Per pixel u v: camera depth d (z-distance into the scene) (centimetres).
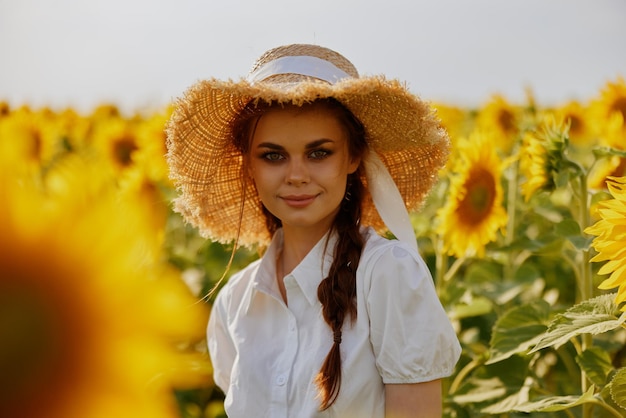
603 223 193
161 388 51
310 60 226
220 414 342
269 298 226
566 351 382
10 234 45
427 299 207
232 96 227
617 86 572
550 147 314
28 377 45
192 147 242
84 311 46
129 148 634
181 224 489
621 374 208
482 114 760
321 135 214
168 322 47
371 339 209
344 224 224
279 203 219
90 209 47
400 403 206
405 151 246
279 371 215
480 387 297
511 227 447
